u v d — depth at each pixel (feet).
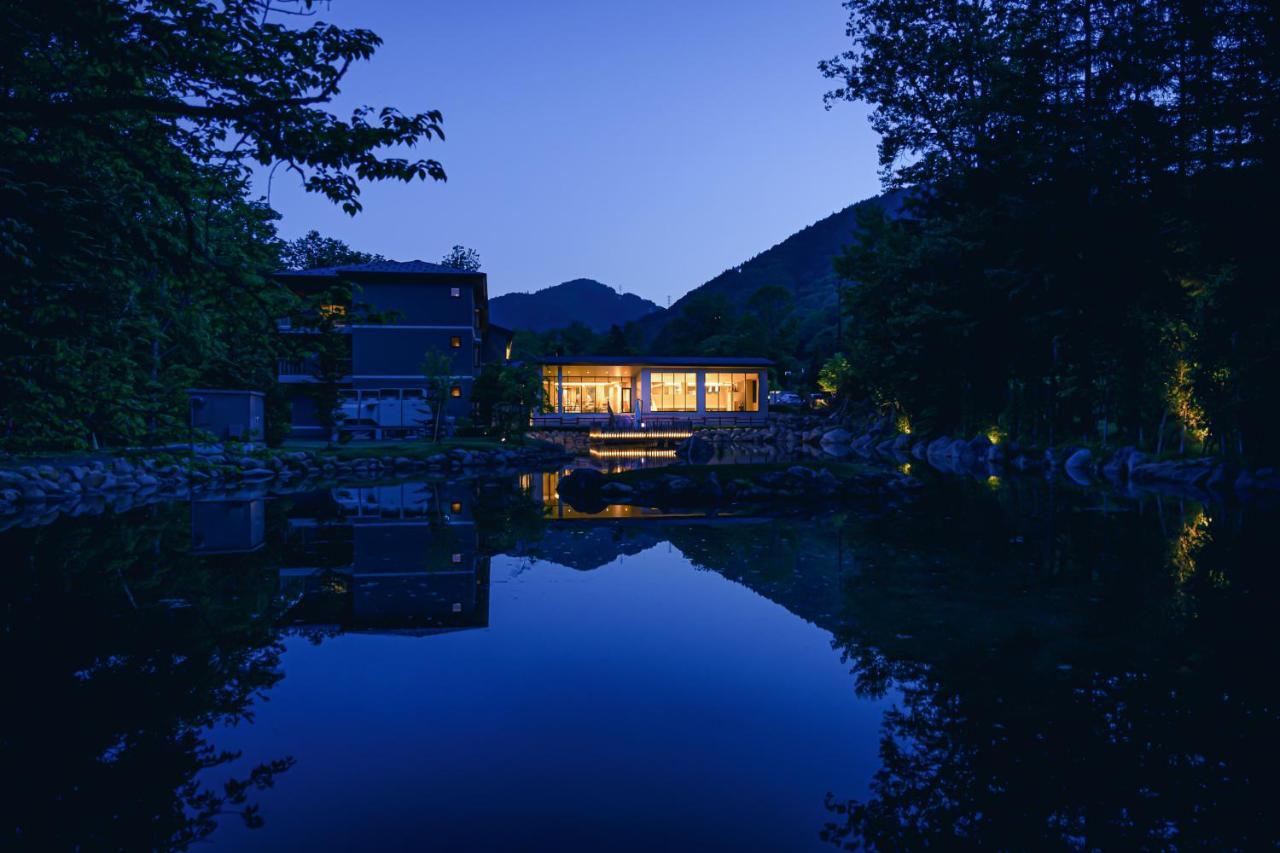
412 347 110.32
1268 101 63.16
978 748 10.57
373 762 10.09
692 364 159.12
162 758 10.13
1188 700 12.30
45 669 14.05
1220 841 8.05
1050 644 15.80
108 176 23.86
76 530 33.65
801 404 190.49
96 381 26.50
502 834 8.18
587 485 52.90
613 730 11.23
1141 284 77.71
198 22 17.34
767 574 23.89
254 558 26.81
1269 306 59.16
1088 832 8.18
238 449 32.76
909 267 107.96
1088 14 81.00
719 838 8.09
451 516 40.68
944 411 115.24
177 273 23.07
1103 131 78.69
